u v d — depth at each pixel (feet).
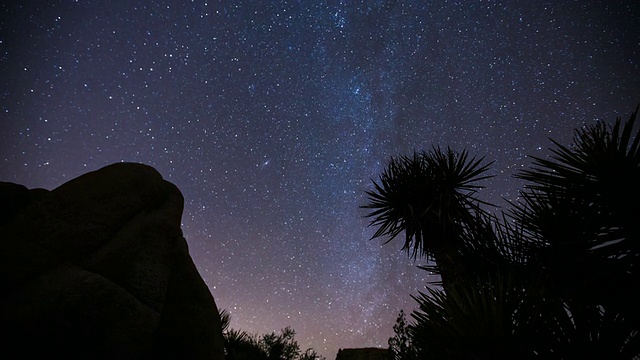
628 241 9.37
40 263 6.18
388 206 15.72
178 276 8.91
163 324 8.31
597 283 9.32
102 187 7.48
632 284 8.83
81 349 6.23
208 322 8.82
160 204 8.70
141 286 7.32
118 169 8.14
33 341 5.79
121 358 6.66
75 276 6.34
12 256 6.02
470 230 13.43
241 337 26.05
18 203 7.24
